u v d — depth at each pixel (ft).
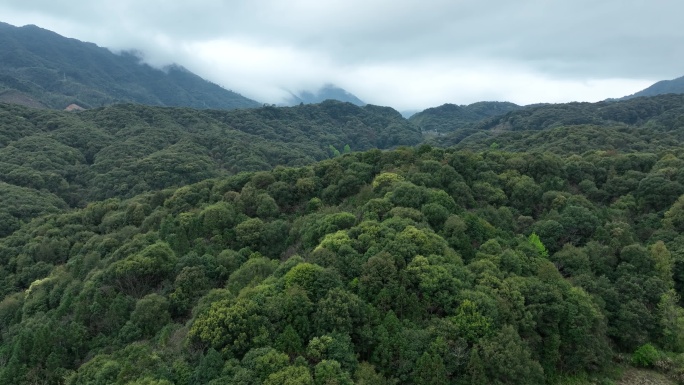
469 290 111.24
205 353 96.07
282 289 112.37
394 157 227.20
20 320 158.40
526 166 228.22
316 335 99.19
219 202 198.70
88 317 130.31
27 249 214.28
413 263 117.91
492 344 97.19
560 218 177.47
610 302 135.03
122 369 93.15
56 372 109.50
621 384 117.39
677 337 129.90
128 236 200.23
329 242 132.57
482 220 160.86
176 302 130.41
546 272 129.70
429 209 154.20
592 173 231.30
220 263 151.53
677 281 152.05
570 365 115.14
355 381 87.86
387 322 101.45
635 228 184.24
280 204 209.46
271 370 85.61
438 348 96.84
